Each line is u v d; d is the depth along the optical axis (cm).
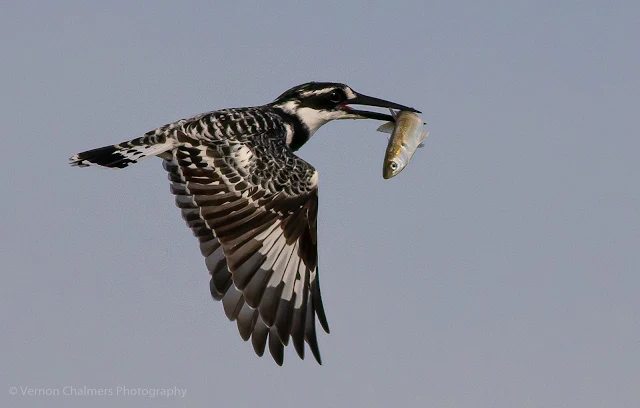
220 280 1151
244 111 1302
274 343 1144
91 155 1223
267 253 1168
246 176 1203
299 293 1178
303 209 1208
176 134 1241
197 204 1188
